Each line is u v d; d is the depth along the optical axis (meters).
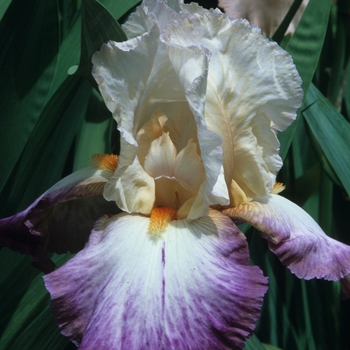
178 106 0.33
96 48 0.34
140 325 0.27
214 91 0.31
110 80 0.30
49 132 0.37
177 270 0.28
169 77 0.32
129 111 0.31
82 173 0.34
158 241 0.30
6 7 0.38
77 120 0.38
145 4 0.32
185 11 0.32
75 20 0.40
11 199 0.37
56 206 0.34
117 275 0.28
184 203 0.31
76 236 0.35
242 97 0.32
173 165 0.32
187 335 0.27
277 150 0.32
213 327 0.27
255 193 0.32
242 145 0.32
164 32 0.31
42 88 0.37
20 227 0.33
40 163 0.37
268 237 0.32
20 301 0.37
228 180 0.32
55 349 0.36
